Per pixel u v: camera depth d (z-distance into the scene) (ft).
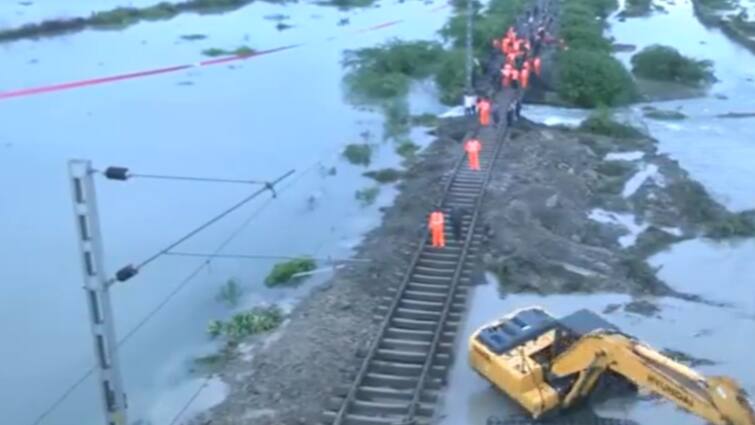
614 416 54.54
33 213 91.04
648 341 64.75
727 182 102.17
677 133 123.13
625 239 83.76
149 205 93.04
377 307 68.74
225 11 218.79
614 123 118.73
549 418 53.57
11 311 71.10
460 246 78.02
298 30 193.98
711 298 72.54
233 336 66.03
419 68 149.48
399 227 83.61
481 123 114.21
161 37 185.68
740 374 60.49
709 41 197.36
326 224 87.56
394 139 113.80
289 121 124.16
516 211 85.05
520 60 143.43
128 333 67.10
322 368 60.39
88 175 38.86
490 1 221.66
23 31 185.26
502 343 55.77
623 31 206.80
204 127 121.29
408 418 53.88
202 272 77.56
